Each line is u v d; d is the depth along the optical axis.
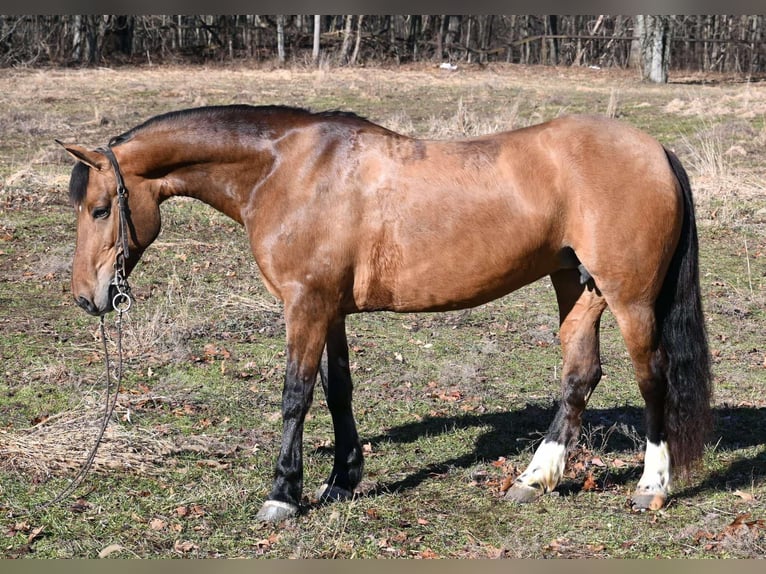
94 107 20.58
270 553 4.55
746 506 5.03
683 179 4.87
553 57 43.91
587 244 4.72
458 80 30.56
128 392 6.59
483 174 4.74
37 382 6.76
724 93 25.75
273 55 40.88
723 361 7.48
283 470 4.86
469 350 7.77
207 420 6.21
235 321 8.28
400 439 6.05
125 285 4.93
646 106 21.67
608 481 5.41
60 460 5.46
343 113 4.92
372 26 47.06
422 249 4.74
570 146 4.75
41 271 9.47
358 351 7.69
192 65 37.78
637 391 6.90
